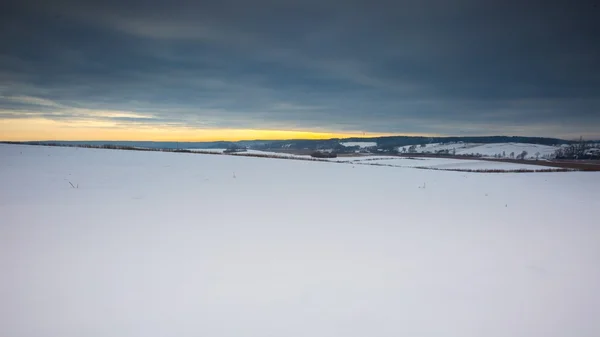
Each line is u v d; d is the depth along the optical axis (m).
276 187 12.32
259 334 3.01
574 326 3.24
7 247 5.01
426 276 4.36
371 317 3.34
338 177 16.11
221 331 3.04
